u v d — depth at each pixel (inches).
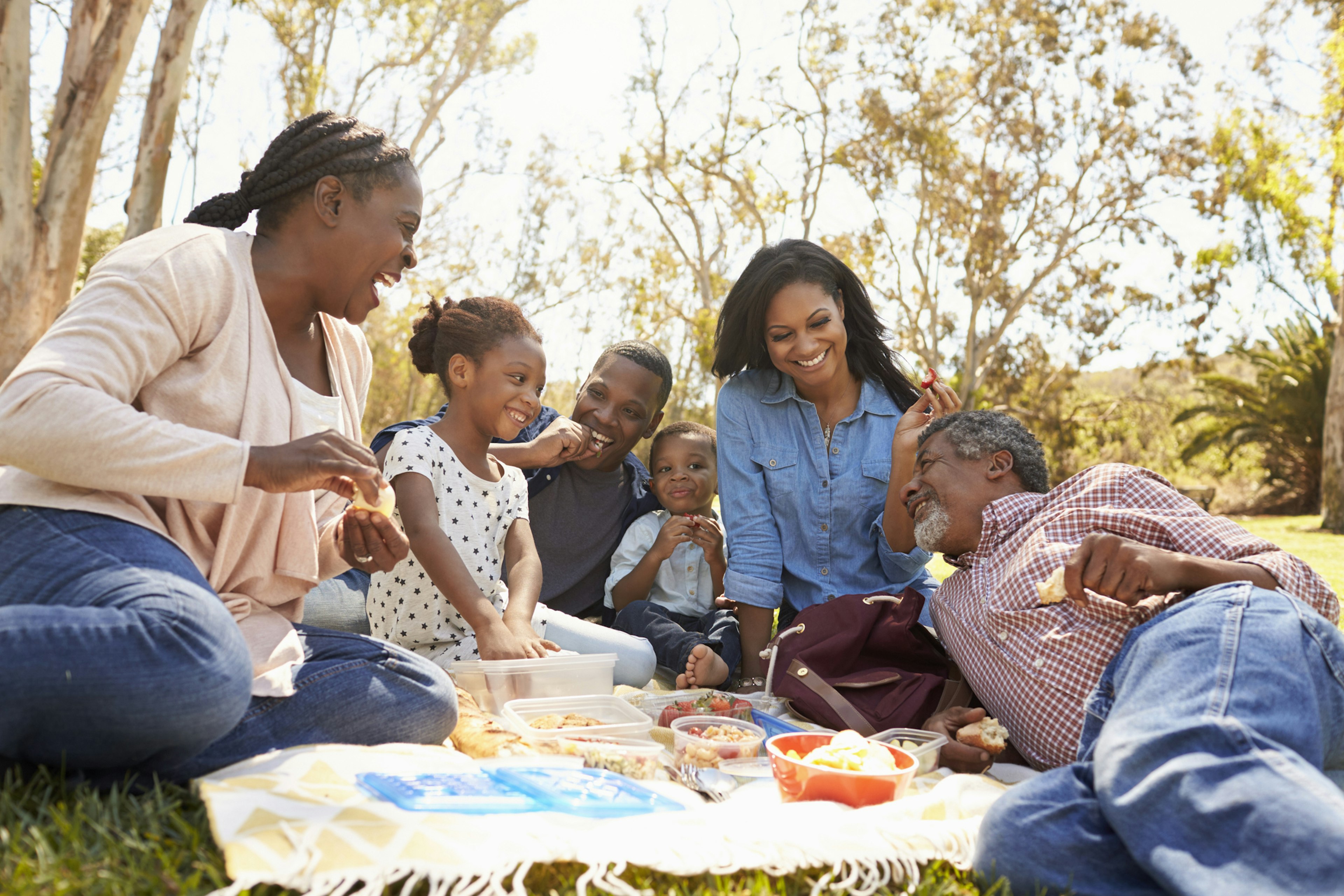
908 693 99.0
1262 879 50.1
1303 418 982.4
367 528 75.0
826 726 99.3
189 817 57.7
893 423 134.0
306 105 780.0
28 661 54.0
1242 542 78.8
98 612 56.6
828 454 134.0
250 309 73.4
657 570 141.2
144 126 374.6
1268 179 860.0
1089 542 76.4
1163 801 55.2
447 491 110.4
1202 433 1064.8
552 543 147.1
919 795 76.2
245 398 71.4
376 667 76.7
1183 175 968.9
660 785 73.5
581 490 150.5
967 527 97.0
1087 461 1249.4
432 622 111.0
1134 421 1250.6
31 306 348.5
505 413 114.0
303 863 50.0
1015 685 86.4
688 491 149.6
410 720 77.2
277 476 64.6
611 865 55.4
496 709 94.5
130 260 68.5
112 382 63.7
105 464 61.2
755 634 129.6
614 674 122.3
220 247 73.0
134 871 48.9
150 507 67.5
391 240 78.2
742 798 76.3
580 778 68.6
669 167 1024.2
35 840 50.8
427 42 860.0
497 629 99.9
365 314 81.4
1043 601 78.7
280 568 75.2
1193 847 53.2
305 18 792.9
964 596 93.8
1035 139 986.7
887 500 122.0
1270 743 55.4
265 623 74.5
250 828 53.2
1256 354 1024.9
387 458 109.1
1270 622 65.2
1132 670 68.0
